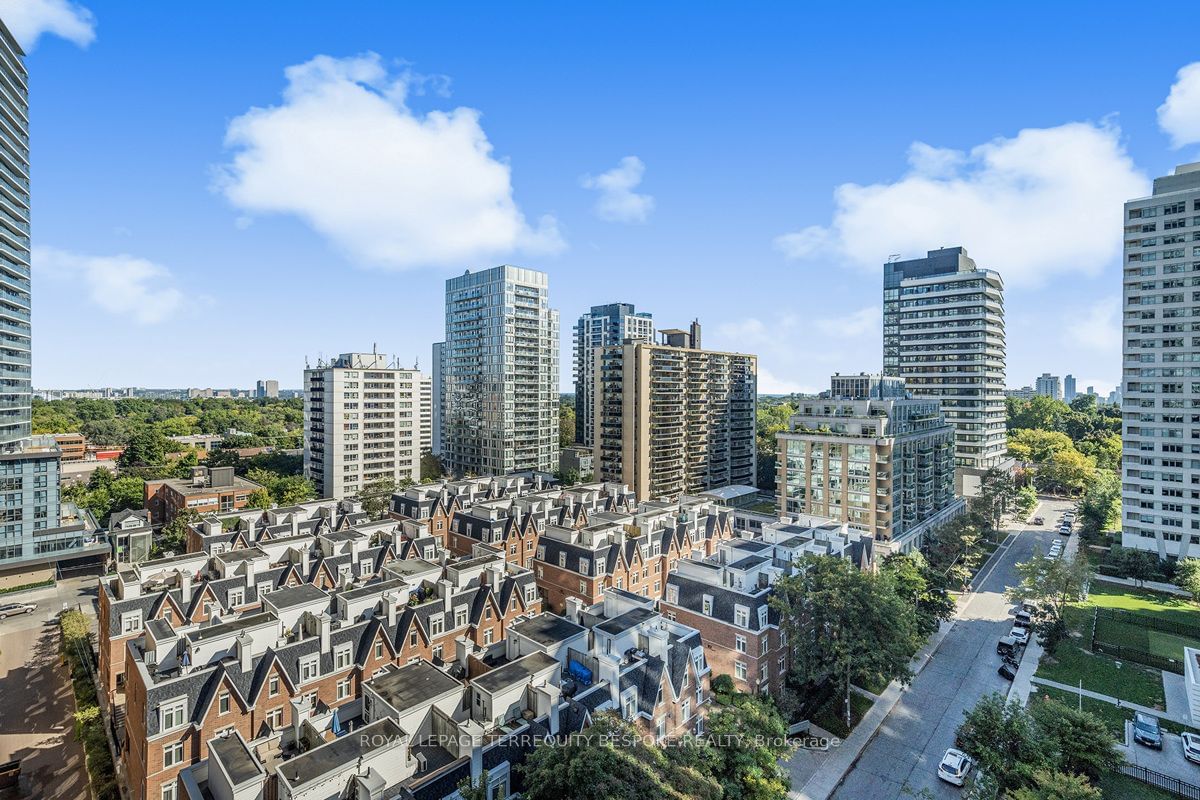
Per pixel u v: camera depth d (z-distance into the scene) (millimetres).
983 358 156500
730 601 58969
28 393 117188
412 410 164750
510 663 43438
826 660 56062
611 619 51188
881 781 49219
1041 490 179625
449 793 34219
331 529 91188
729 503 154750
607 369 150750
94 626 79125
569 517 104000
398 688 40875
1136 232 108000
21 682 66500
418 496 108625
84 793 49188
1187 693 59438
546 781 32031
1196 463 101562
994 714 47031
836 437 110312
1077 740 45062
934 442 127375
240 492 125500
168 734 42812
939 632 77688
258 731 47281
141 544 102062
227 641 49562
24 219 116562
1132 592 92812
